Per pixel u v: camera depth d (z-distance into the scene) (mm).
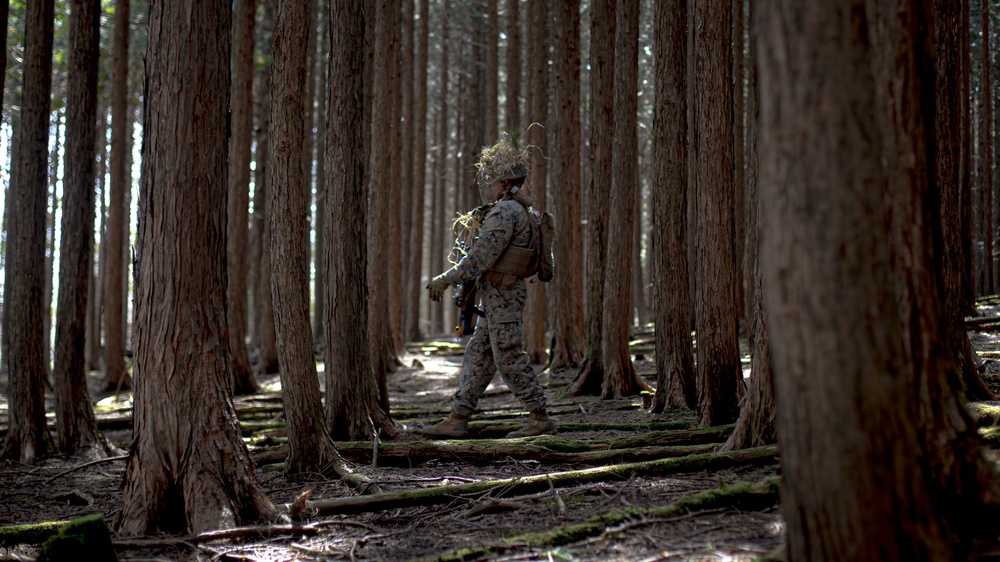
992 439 3152
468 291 4922
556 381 8812
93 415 6262
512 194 4867
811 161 1588
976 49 16344
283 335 4285
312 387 4309
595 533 2604
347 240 4914
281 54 4270
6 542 3033
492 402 7688
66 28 15891
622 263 7152
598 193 8094
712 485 3207
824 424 1606
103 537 2527
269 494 3828
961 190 8438
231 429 3240
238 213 10359
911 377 2143
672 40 6059
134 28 15984
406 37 16734
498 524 2934
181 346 3182
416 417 6871
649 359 10367
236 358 10016
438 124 25047
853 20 1585
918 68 2266
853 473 1591
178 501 3143
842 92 1573
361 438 4824
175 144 3166
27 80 5977
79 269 6266
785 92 1618
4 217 16172
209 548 2859
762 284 3809
